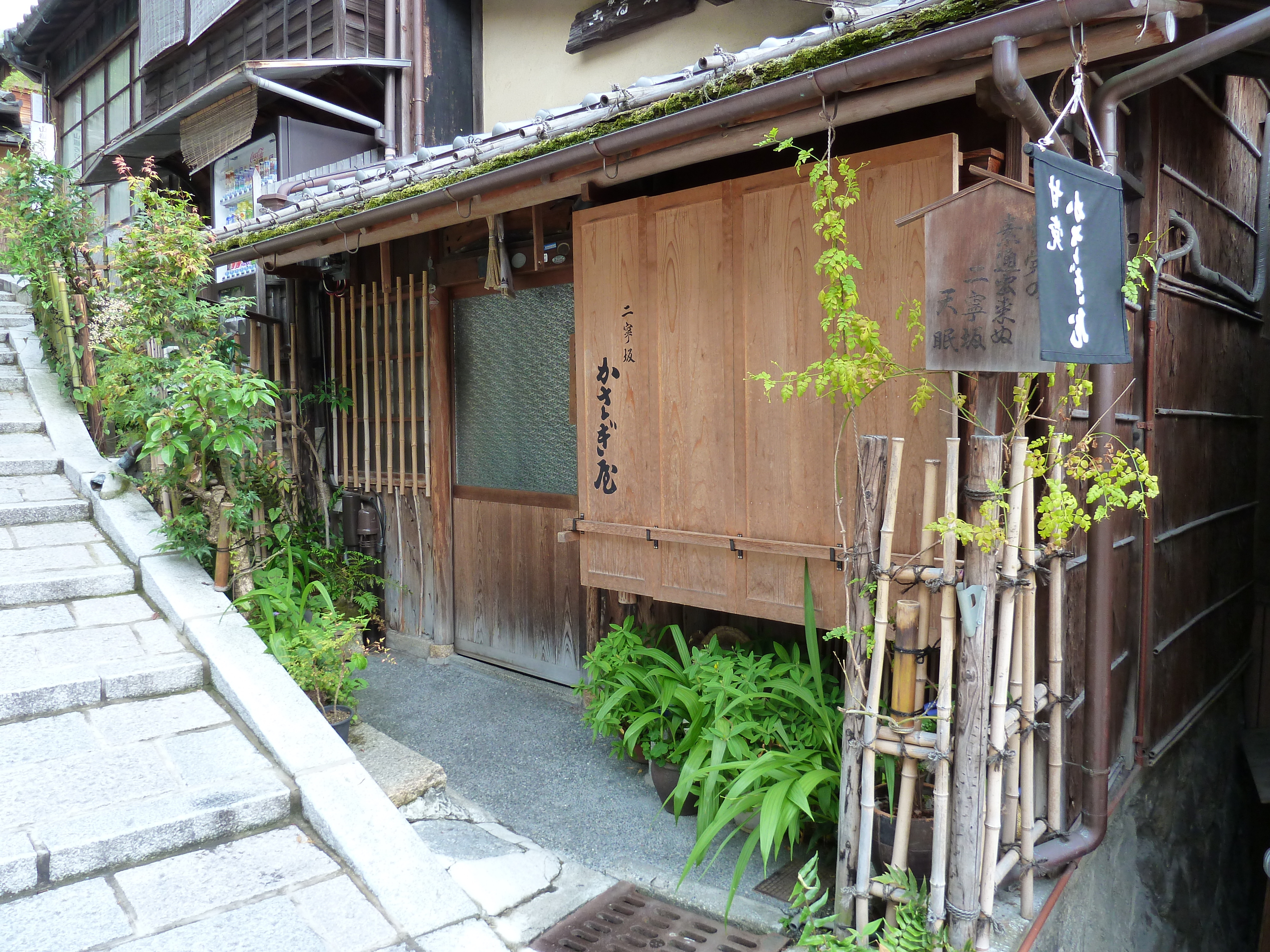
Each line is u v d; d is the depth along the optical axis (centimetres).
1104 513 312
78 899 304
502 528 641
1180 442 552
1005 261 279
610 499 484
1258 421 778
